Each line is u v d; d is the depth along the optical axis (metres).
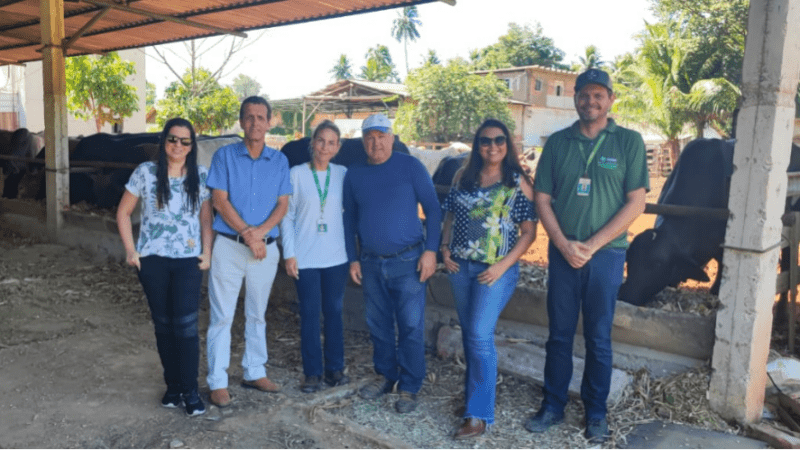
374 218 3.76
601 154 3.34
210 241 3.71
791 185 4.07
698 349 3.89
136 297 6.16
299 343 5.02
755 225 3.45
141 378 4.27
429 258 3.72
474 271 3.55
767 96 3.37
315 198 3.92
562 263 3.47
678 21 25.52
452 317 4.77
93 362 4.52
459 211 3.59
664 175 23.47
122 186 7.90
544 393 3.66
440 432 3.59
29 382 4.14
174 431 3.53
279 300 5.91
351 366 4.54
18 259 7.29
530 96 35.12
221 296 3.85
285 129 38.81
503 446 3.42
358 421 3.72
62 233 8.02
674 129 24.67
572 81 36.97
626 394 3.85
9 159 9.19
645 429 3.54
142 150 7.98
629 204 3.32
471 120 27.88
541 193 3.50
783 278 4.22
